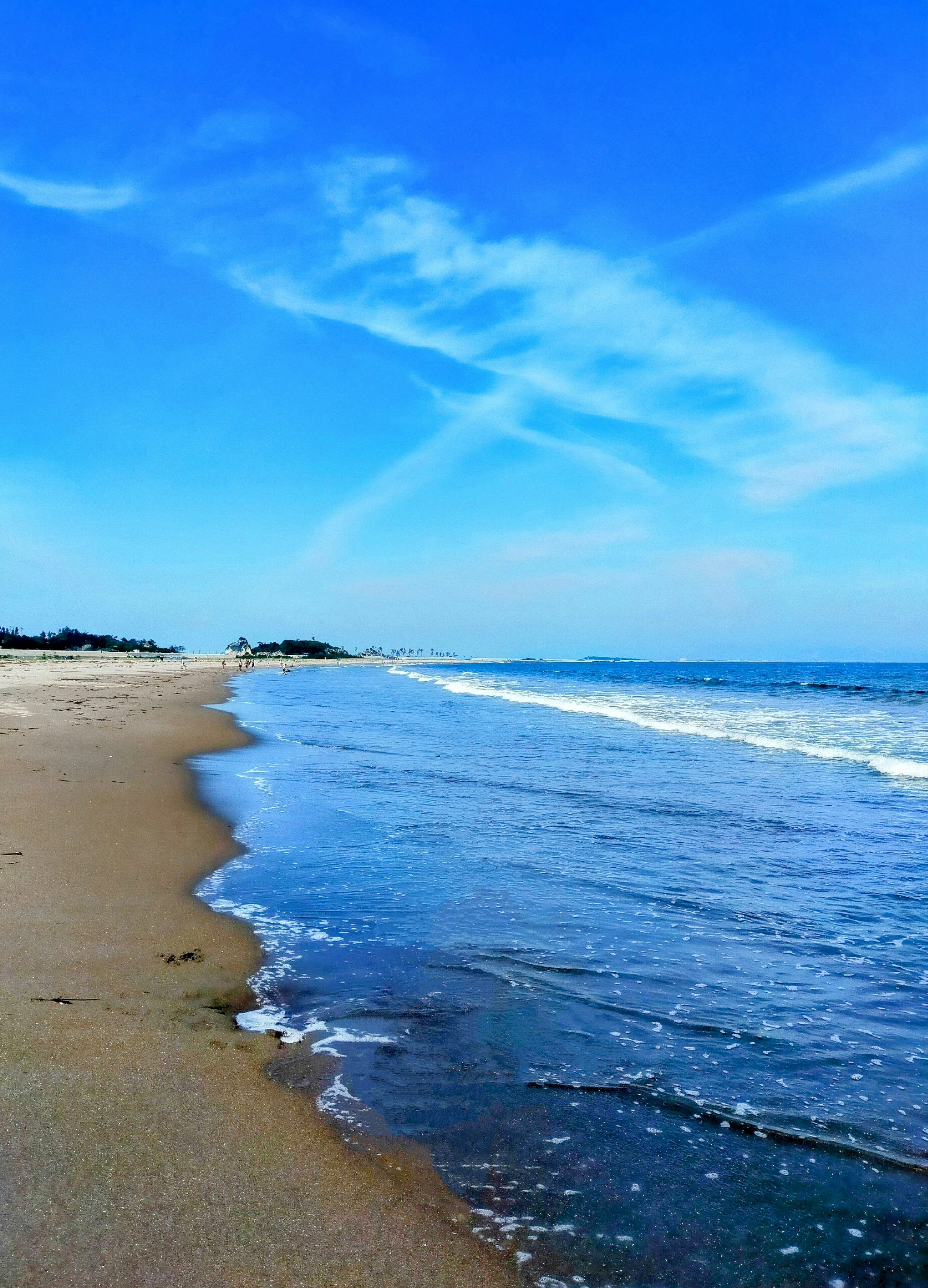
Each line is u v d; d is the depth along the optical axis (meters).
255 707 32.81
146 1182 3.31
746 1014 5.25
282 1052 4.66
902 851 9.41
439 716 28.75
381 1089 4.28
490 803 12.16
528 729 23.39
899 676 87.75
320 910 7.28
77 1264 2.82
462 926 6.91
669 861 8.96
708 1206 3.41
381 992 5.57
